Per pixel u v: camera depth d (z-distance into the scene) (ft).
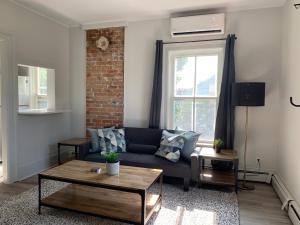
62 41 14.35
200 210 8.72
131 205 8.04
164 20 12.99
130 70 13.80
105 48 14.10
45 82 13.94
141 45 13.50
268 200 9.75
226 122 11.81
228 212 8.59
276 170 11.53
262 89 10.21
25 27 11.57
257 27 11.57
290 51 9.54
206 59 12.73
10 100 10.84
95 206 7.93
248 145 11.96
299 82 8.29
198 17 11.87
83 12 12.50
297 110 8.43
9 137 10.87
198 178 10.41
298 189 8.09
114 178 7.88
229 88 11.62
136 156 11.48
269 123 11.62
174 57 13.23
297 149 8.32
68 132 15.23
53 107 13.84
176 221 7.95
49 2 11.16
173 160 10.64
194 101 13.02
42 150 13.01
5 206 8.77
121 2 11.15
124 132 13.03
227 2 11.07
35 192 9.98
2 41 10.62
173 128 13.44
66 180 7.82
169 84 13.29
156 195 8.93
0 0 10.21
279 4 11.14
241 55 11.84
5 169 10.95
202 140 12.82
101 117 14.64
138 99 13.76
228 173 11.49
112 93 14.28
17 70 11.16
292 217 8.00
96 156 11.48
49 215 8.18
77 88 15.01
